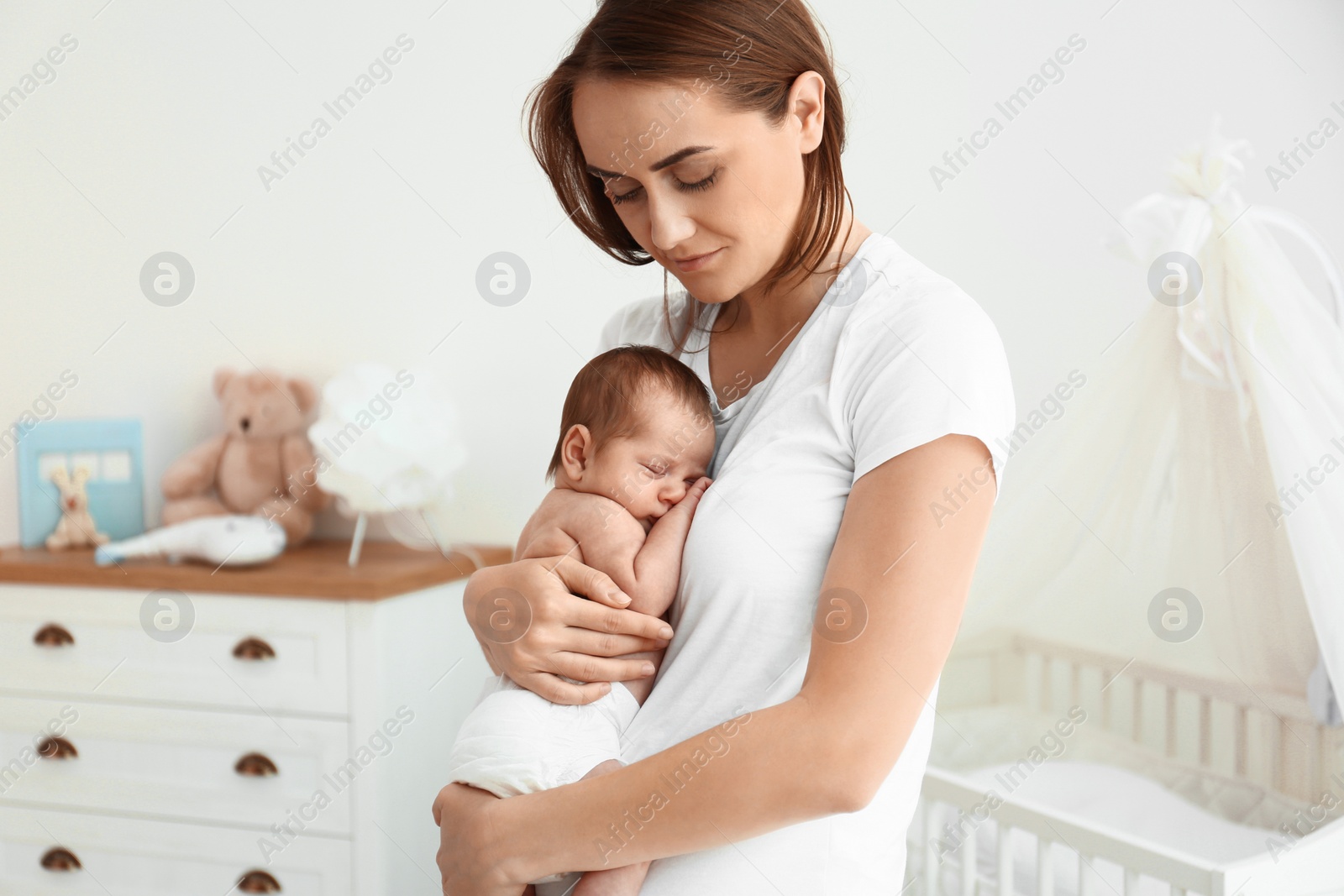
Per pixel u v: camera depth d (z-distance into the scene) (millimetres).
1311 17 1941
